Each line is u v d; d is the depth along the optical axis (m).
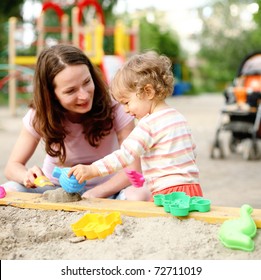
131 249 1.91
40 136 2.75
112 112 2.69
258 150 6.16
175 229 2.04
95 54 10.13
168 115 2.39
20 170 2.67
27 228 2.17
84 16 19.20
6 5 18.36
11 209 2.38
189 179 2.36
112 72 9.81
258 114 5.86
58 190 2.42
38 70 2.49
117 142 2.80
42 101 2.52
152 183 2.42
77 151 2.73
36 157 6.12
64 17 11.99
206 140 7.79
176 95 23.80
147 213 2.18
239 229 1.93
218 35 30.86
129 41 12.25
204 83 29.72
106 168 2.27
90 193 2.61
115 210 2.23
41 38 11.59
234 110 5.98
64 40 11.98
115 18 21.48
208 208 2.17
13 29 11.23
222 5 30.59
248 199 3.88
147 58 2.46
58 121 2.58
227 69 30.58
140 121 2.39
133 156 2.30
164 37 25.41
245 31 30.09
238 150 6.68
